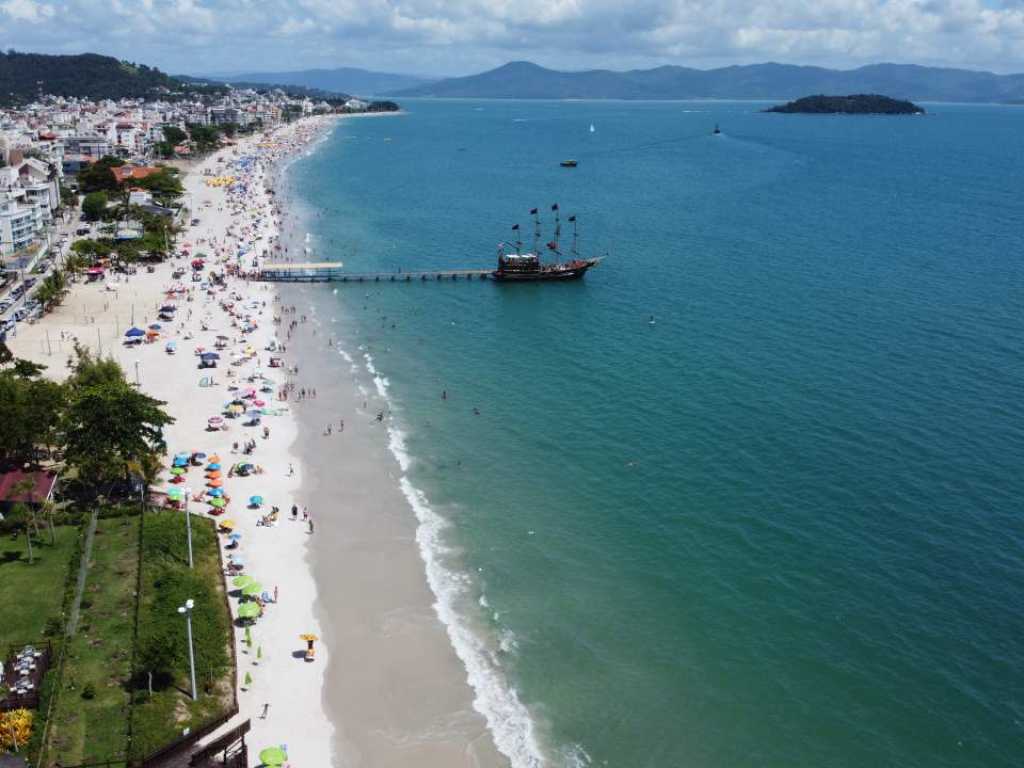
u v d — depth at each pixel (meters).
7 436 92.69
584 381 130.62
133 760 56.16
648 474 100.50
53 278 165.75
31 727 58.56
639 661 70.81
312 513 93.31
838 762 60.34
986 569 79.88
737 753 61.47
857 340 142.88
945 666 68.50
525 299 180.12
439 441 111.25
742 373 130.00
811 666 69.31
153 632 69.19
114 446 90.38
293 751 61.06
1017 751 60.44
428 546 87.31
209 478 97.75
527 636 74.00
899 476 96.75
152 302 168.12
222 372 132.75
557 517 92.44
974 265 194.50
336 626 74.88
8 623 69.69
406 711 65.44
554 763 60.72
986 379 124.06
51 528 83.69
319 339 152.62
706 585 79.94
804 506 91.69
